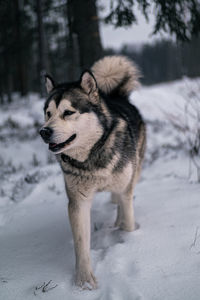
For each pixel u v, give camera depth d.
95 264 2.41
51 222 3.38
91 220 3.35
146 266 2.25
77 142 2.44
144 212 3.24
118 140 2.64
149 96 12.29
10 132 9.05
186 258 2.28
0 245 2.92
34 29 15.61
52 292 2.10
